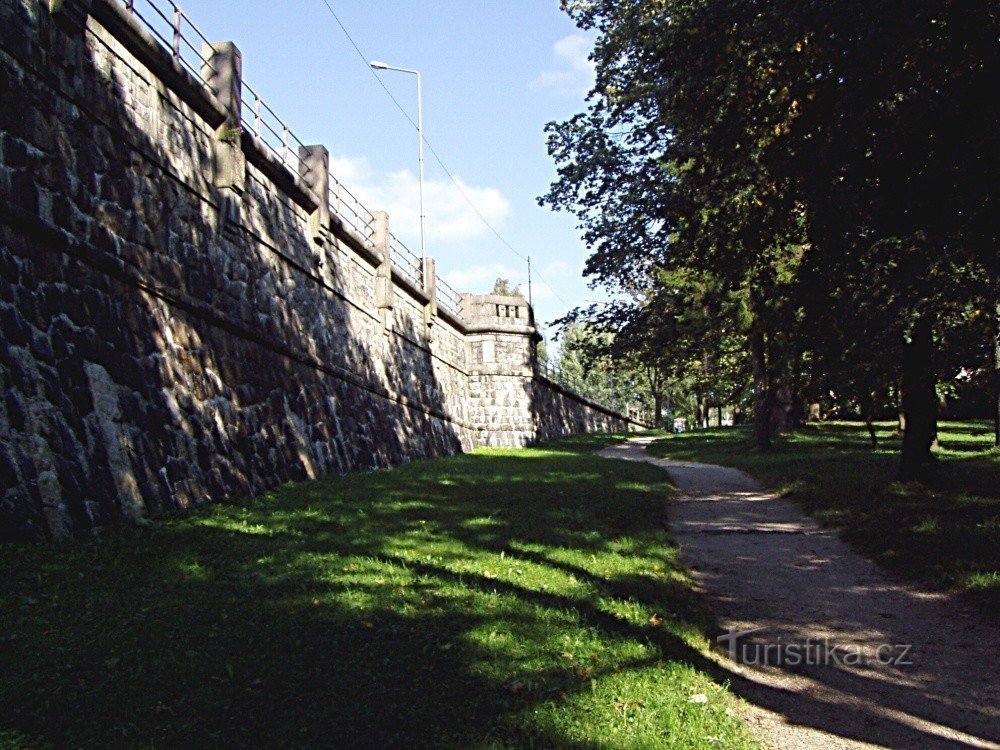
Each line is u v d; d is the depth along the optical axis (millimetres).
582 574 10352
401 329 31906
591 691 6426
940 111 11234
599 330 36781
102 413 12055
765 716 6438
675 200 17203
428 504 15914
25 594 7988
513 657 7074
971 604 9500
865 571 11438
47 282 11336
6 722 5426
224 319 16656
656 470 26172
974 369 17078
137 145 14000
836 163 12641
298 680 6348
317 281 23031
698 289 31562
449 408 39188
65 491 10734
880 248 12773
